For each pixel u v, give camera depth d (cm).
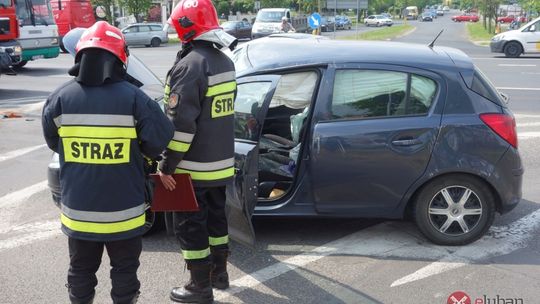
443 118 455
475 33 4725
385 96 463
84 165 291
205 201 369
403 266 438
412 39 3931
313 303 384
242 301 386
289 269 434
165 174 347
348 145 453
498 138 455
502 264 441
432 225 468
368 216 469
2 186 658
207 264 371
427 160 454
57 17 2817
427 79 462
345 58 469
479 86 465
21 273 431
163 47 3188
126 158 295
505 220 537
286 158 500
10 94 1370
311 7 4672
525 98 1259
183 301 377
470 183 461
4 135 929
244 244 410
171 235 494
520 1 4394
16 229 522
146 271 432
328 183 460
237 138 455
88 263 312
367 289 404
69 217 298
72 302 315
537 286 407
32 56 1802
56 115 293
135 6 3938
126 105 290
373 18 7262
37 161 773
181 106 338
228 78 360
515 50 2330
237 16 6297
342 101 462
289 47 500
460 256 455
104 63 287
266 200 471
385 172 457
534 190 632
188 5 347
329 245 479
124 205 298
